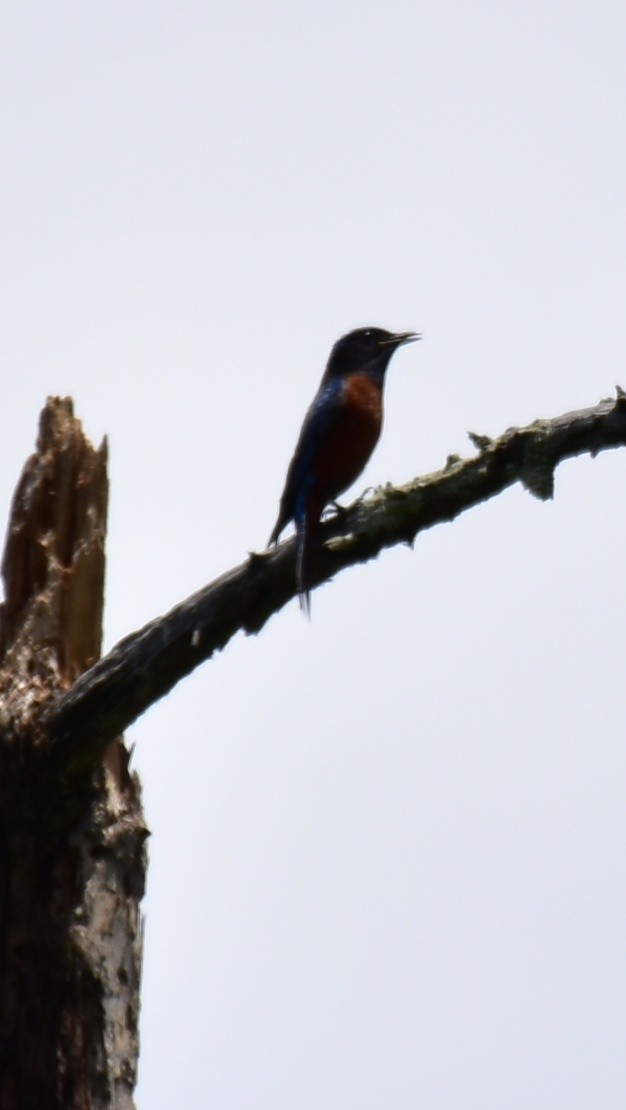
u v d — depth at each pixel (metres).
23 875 12.31
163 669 12.07
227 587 12.09
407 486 12.08
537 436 11.66
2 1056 12.03
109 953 12.34
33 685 12.65
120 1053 12.20
